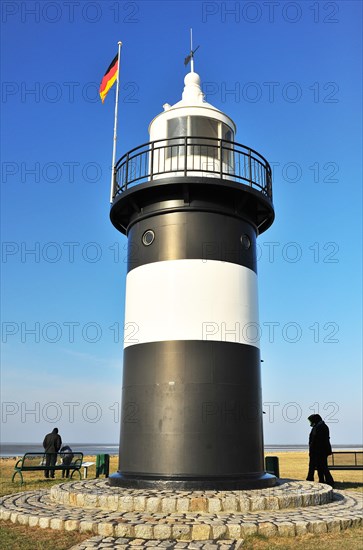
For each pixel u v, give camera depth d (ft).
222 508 31.40
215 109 46.11
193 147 43.96
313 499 34.76
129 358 41.22
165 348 39.11
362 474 67.05
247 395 39.42
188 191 41.19
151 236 42.39
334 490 44.29
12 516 31.48
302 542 26.84
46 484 50.16
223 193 42.04
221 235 41.70
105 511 31.86
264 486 37.52
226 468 36.86
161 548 25.03
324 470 48.11
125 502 32.19
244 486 36.35
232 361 39.34
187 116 45.44
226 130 46.78
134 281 42.63
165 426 37.58
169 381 38.34
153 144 42.60
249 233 44.19
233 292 41.01
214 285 40.42
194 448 36.88
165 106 47.73
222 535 27.27
